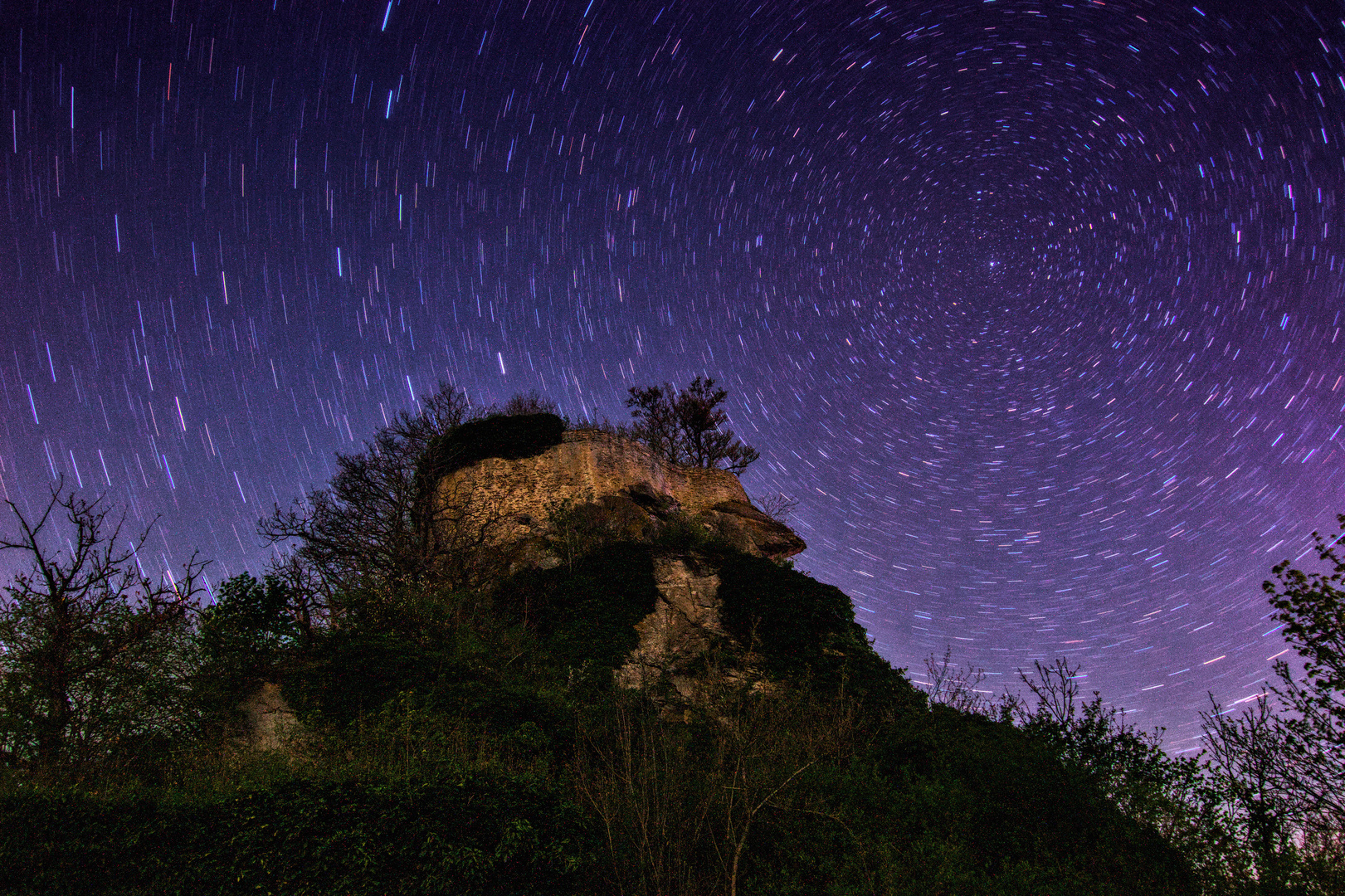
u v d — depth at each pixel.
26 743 11.45
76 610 13.05
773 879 9.55
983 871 9.19
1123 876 9.60
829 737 13.17
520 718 13.34
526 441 28.64
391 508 25.94
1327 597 11.52
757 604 21.55
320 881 8.41
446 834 8.73
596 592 21.42
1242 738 11.30
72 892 8.33
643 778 10.23
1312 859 9.56
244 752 11.98
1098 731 13.03
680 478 30.62
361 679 14.02
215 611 15.16
